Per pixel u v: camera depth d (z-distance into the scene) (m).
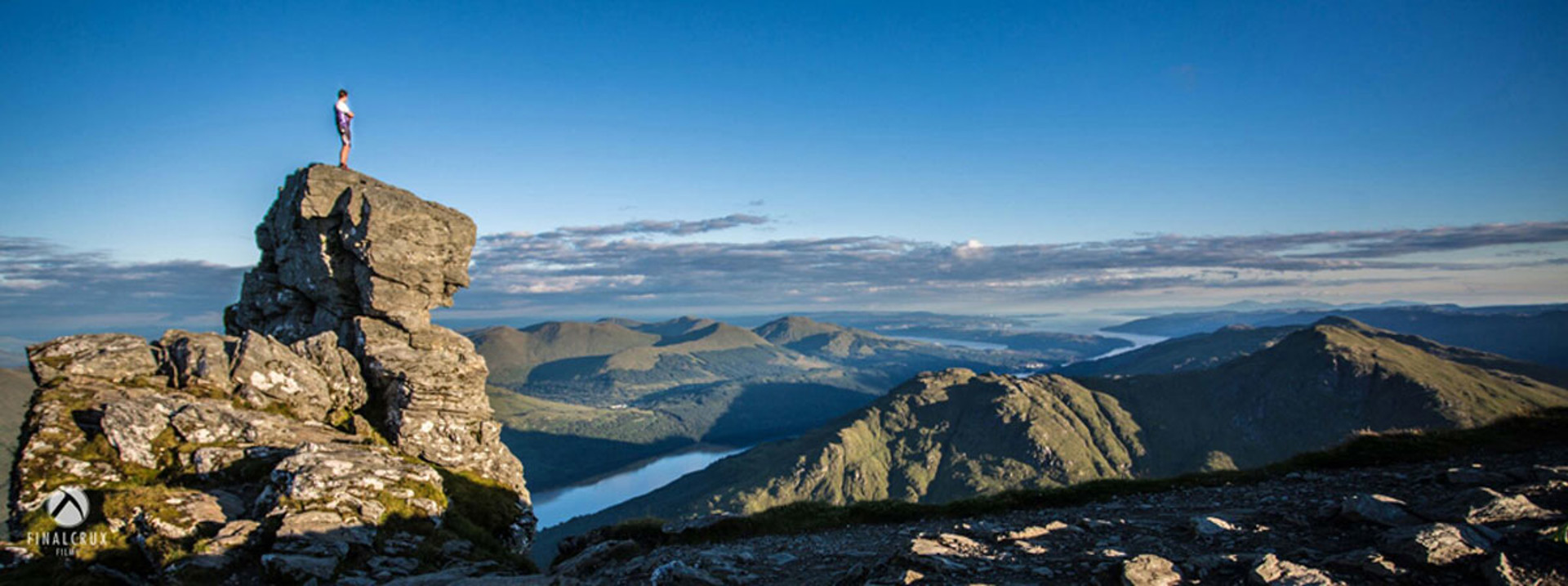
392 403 48.22
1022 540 21.27
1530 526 14.59
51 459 35.03
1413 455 31.12
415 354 50.53
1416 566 13.78
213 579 26.05
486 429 49.28
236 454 37.41
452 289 57.44
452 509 36.97
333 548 28.17
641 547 31.38
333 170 55.41
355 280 54.25
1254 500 25.98
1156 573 15.26
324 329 54.69
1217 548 18.36
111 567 28.03
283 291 57.50
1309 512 21.08
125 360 43.34
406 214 53.97
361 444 42.78
